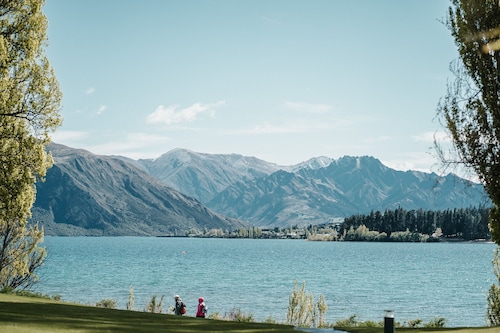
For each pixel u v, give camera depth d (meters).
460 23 21.78
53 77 30.11
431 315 57.97
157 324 21.11
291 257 195.62
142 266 138.62
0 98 27.72
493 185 21.23
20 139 29.05
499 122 20.94
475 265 150.88
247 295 74.62
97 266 135.62
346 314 57.66
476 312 60.50
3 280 33.62
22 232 33.78
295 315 35.47
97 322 20.00
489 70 21.11
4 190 28.88
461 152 21.70
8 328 16.52
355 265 149.62
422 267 142.00
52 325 18.02
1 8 28.47
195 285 89.12
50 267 129.25
